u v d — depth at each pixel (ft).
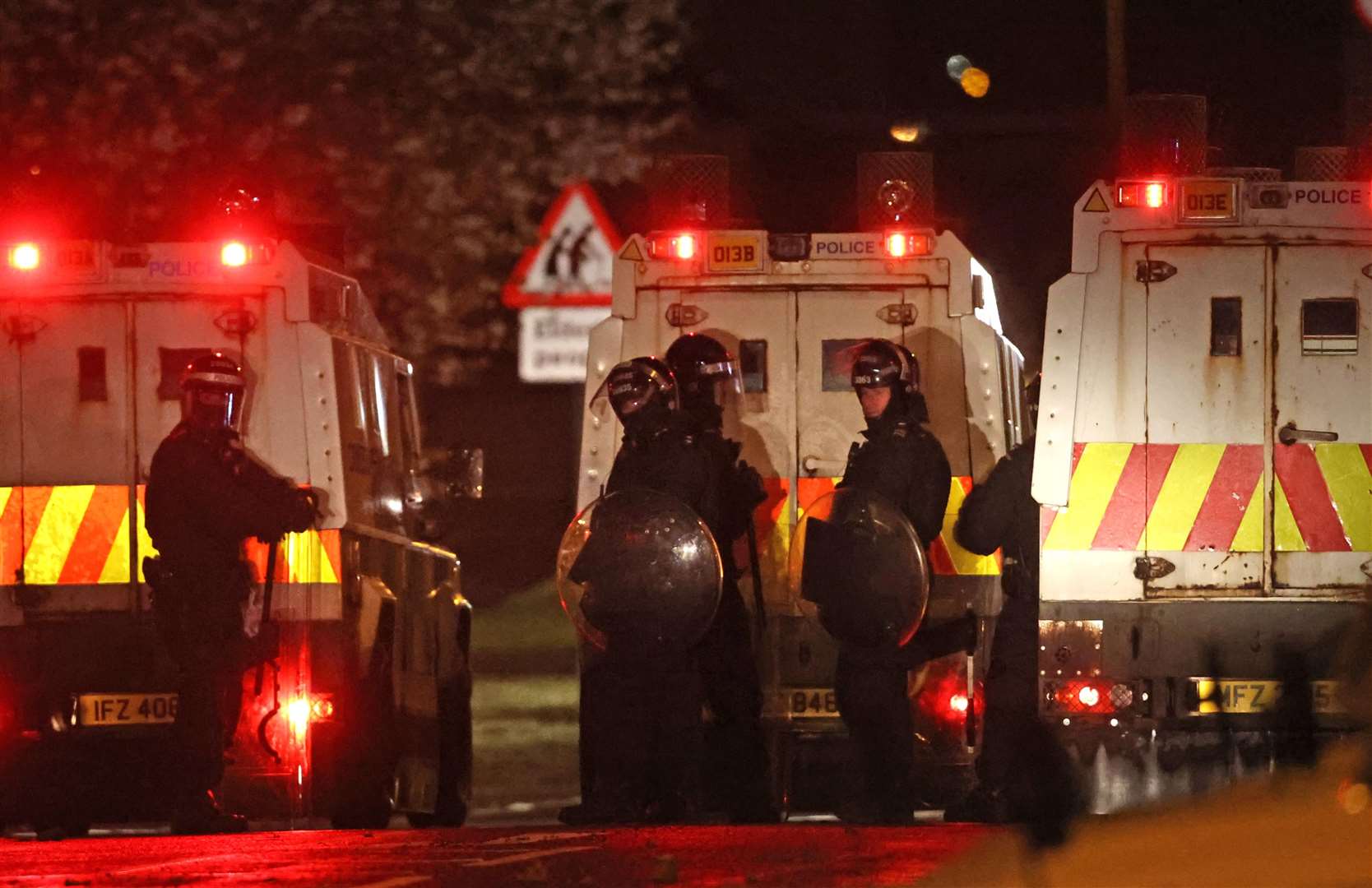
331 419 130.21
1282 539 117.91
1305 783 116.47
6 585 130.21
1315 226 118.83
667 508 120.67
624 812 123.54
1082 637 118.01
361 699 130.21
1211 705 117.29
